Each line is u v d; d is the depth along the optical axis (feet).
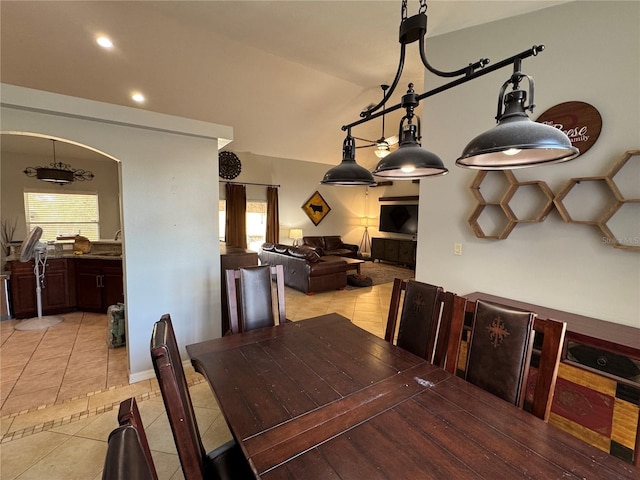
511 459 3.01
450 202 8.79
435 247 9.20
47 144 16.69
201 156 9.20
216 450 4.28
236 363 5.01
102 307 13.92
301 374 4.66
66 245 14.61
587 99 6.38
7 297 13.03
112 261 13.66
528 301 7.43
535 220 6.96
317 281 18.21
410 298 6.05
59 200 18.37
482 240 8.16
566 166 6.72
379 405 3.89
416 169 5.22
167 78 13.32
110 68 12.24
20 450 6.02
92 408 7.32
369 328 12.79
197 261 9.32
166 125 8.34
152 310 8.68
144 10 9.00
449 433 3.37
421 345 5.67
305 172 28.58
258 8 8.36
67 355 9.96
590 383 5.43
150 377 8.71
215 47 11.27
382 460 2.98
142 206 8.34
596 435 5.36
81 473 5.51
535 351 6.10
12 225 16.96
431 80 9.01
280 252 20.57
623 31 5.92
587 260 6.52
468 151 3.54
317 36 9.62
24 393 7.90
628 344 5.10
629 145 5.92
